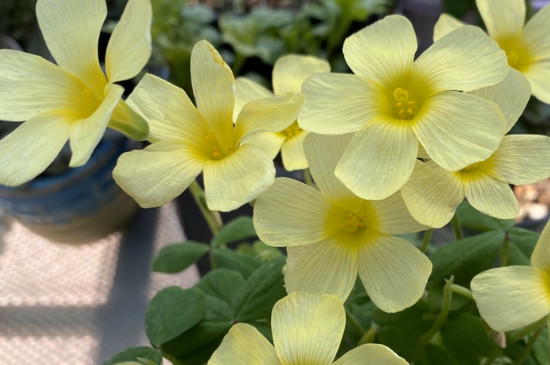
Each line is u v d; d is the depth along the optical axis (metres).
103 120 0.14
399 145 0.14
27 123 0.16
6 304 0.36
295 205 0.15
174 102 0.16
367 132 0.14
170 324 0.18
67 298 0.36
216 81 0.16
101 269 0.38
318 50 0.43
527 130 0.38
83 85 0.16
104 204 0.36
